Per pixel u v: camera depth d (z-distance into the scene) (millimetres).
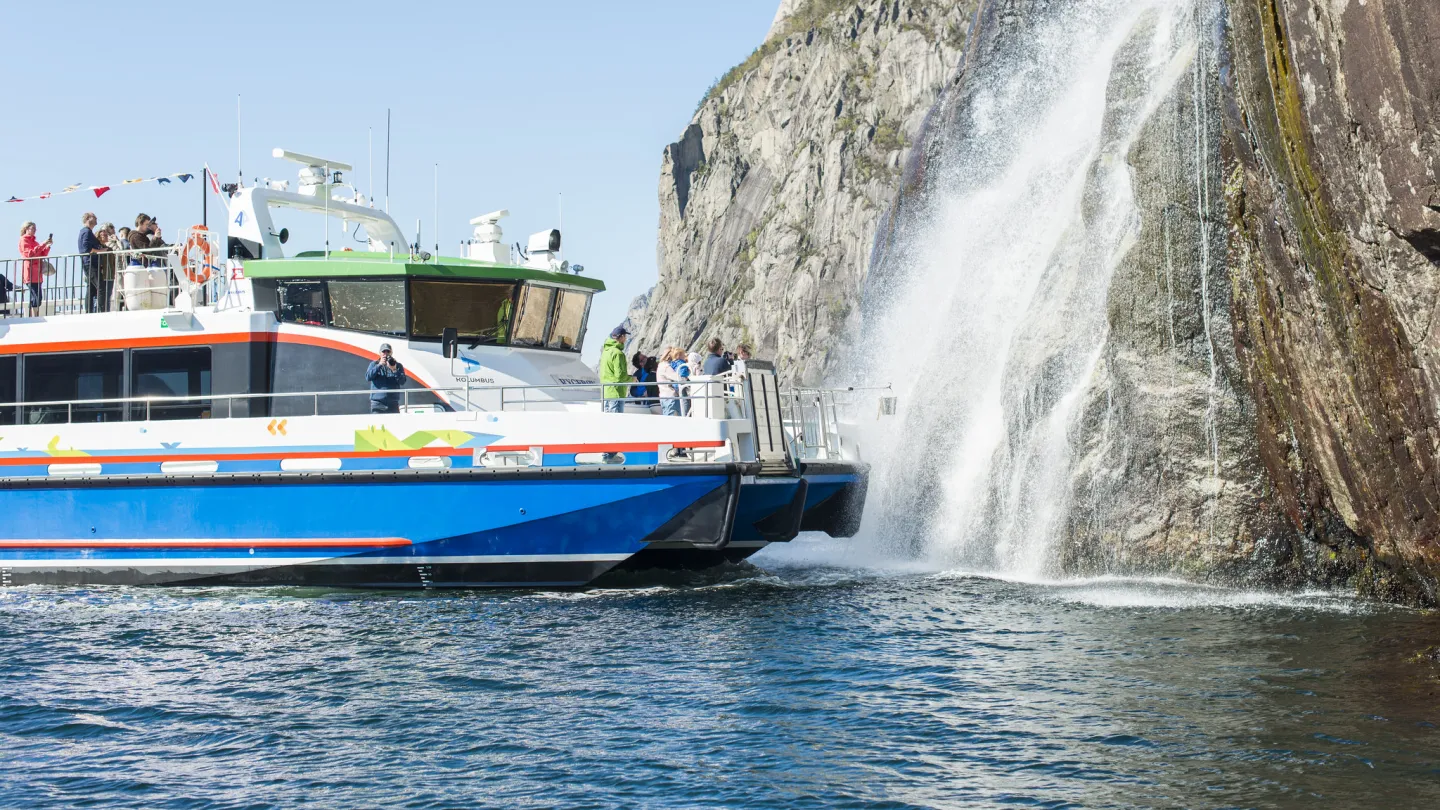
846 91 156500
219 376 17453
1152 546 17641
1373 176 11156
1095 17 26375
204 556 16922
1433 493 12727
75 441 17375
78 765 9828
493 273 17828
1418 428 12461
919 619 14680
